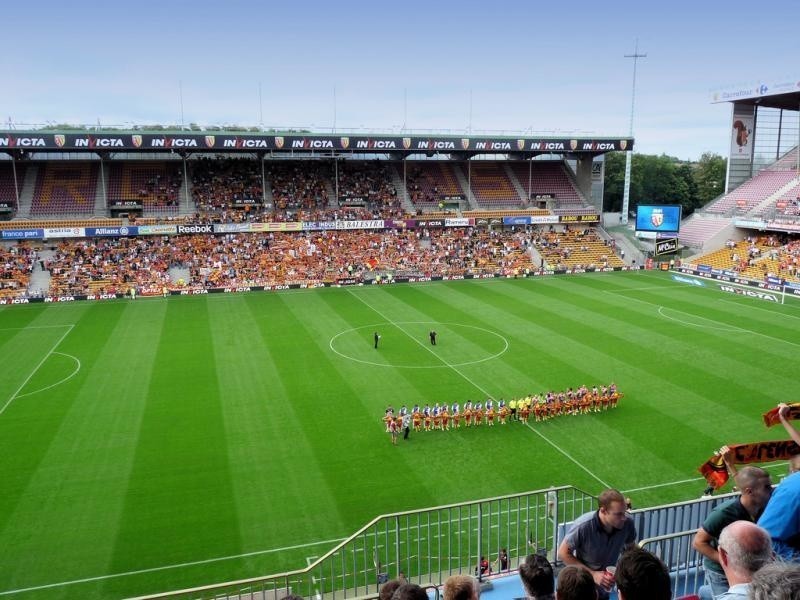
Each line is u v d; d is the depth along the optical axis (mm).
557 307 68188
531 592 7172
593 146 96500
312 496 29641
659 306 68562
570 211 101125
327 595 22234
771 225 86312
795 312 65688
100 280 76062
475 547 25688
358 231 92938
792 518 6953
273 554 25219
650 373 46531
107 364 48406
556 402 39000
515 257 91938
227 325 60625
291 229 87500
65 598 22594
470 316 64250
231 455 33594
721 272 83875
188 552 25312
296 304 70500
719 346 53250
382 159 104938
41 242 81000
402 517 28062
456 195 100375
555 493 17875
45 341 54875
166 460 32969
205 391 42781
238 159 98562
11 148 78062
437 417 37312
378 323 61469
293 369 47406
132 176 91750
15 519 27438
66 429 36594
